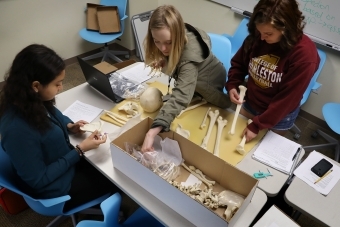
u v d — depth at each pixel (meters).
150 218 1.34
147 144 1.20
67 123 1.42
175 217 1.06
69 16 3.15
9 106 1.07
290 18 1.13
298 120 2.72
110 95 1.62
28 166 1.11
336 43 2.22
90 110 1.56
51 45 3.18
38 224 1.77
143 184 1.14
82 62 1.61
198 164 1.23
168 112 1.26
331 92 2.43
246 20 2.50
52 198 1.21
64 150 1.28
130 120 1.43
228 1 2.72
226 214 1.03
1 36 2.75
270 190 1.16
